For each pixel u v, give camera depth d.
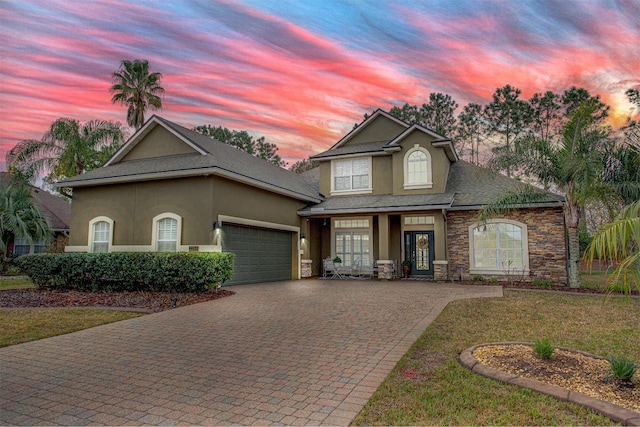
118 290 12.45
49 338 7.00
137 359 5.77
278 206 16.92
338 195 19.75
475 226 16.30
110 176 14.65
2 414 3.96
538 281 14.69
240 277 14.70
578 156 12.56
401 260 18.12
